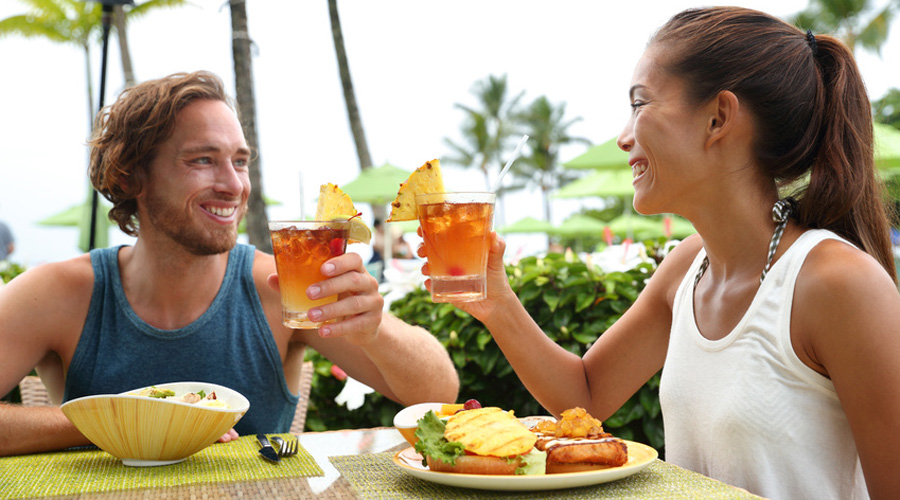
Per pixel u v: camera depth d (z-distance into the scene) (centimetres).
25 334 193
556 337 279
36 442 154
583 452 120
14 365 190
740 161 147
